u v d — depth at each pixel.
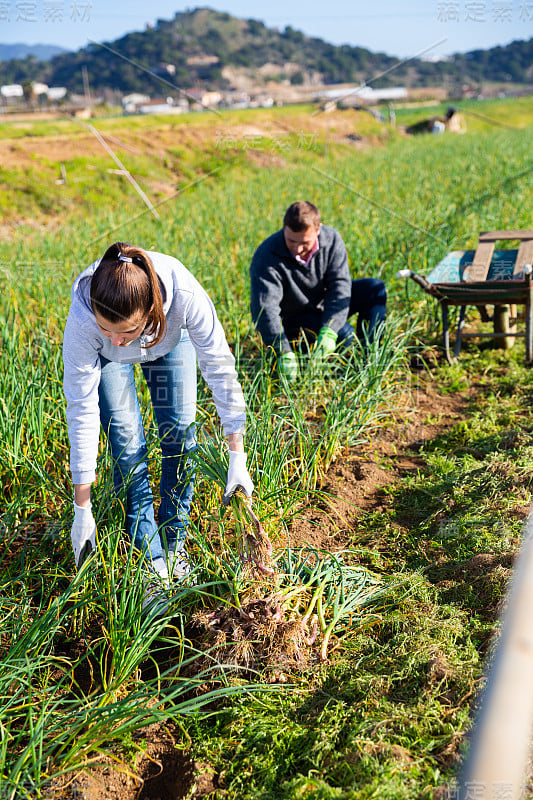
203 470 2.71
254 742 2.18
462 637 2.45
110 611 2.48
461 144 19.64
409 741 2.05
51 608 2.43
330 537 3.22
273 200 11.01
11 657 2.35
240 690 2.27
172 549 2.88
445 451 3.91
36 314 5.81
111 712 2.27
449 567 2.87
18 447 3.44
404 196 10.91
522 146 17.48
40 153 16.38
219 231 8.53
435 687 2.23
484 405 4.40
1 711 2.17
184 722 2.29
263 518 2.82
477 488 3.41
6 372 4.08
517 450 3.66
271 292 4.49
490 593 2.65
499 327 5.07
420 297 5.83
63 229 10.20
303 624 2.52
